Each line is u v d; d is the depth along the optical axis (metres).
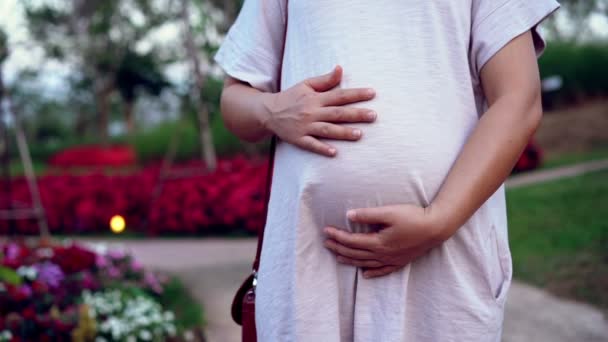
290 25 1.22
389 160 1.08
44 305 2.94
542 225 4.66
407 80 1.10
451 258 1.09
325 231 1.11
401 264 1.08
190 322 3.21
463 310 1.08
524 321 2.97
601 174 6.49
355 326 1.12
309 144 1.12
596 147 9.73
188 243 5.86
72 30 12.25
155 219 6.43
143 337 2.94
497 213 1.16
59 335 2.69
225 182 6.45
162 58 14.45
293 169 1.16
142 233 6.75
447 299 1.08
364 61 1.11
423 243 1.04
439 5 1.10
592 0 13.86
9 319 2.71
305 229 1.13
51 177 8.36
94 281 3.34
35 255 3.49
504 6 1.12
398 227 1.04
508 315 3.06
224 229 6.39
